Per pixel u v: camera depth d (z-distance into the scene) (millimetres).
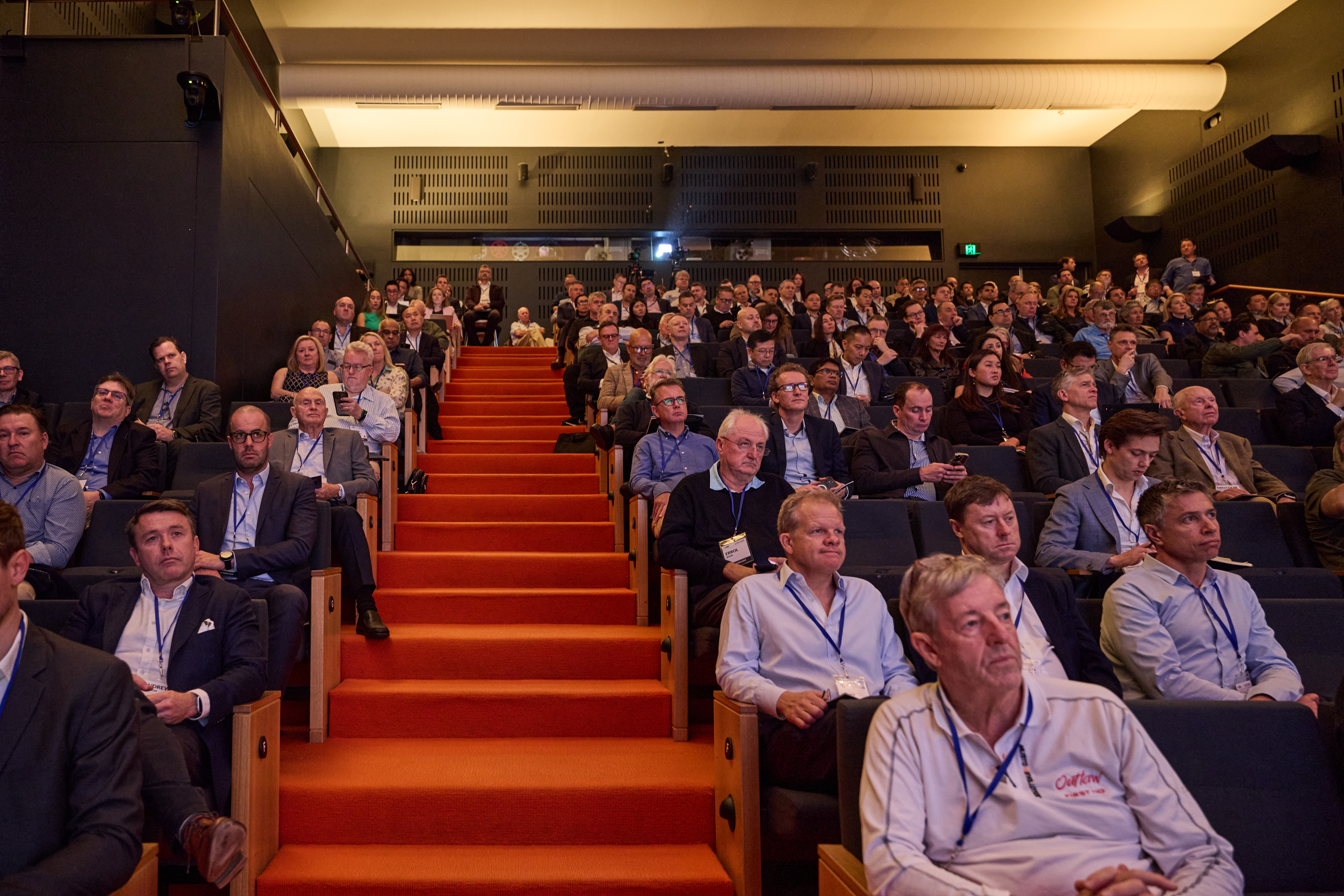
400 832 2500
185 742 2193
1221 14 9508
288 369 5762
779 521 2504
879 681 2348
